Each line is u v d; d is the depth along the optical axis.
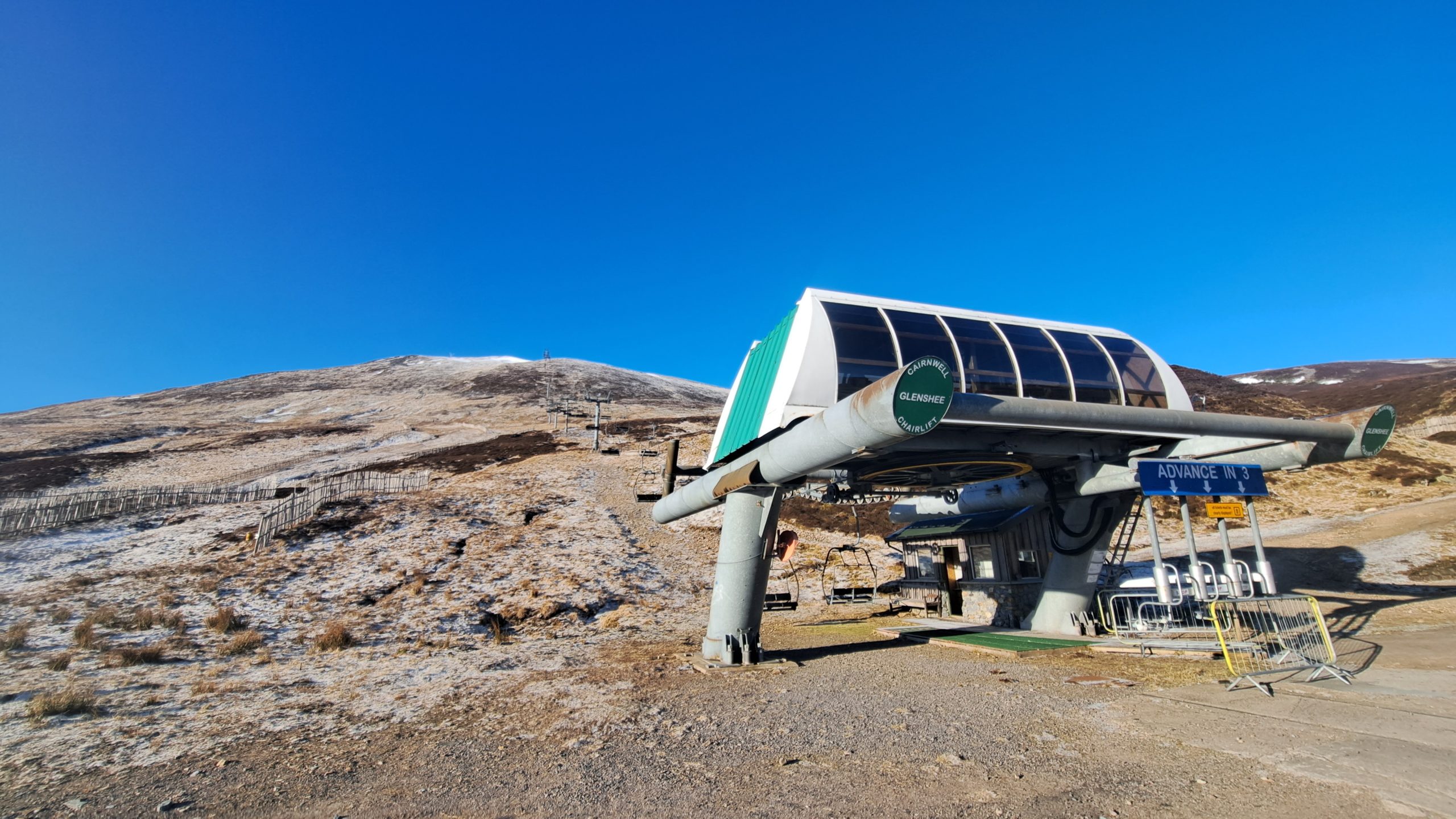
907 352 11.80
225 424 89.38
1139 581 15.27
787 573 30.36
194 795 6.40
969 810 5.22
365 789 6.43
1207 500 12.71
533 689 11.23
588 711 9.48
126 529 32.12
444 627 19.19
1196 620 13.91
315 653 15.61
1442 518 26.42
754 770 6.53
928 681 10.66
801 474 11.66
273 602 21.25
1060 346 12.82
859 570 30.53
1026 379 12.10
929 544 22.70
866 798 5.61
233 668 13.79
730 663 12.74
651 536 33.19
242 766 7.31
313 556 26.66
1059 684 9.91
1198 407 63.94
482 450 57.53
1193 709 7.92
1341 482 37.75
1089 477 13.68
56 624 17.69
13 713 9.94
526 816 5.60
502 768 6.96
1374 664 9.89
